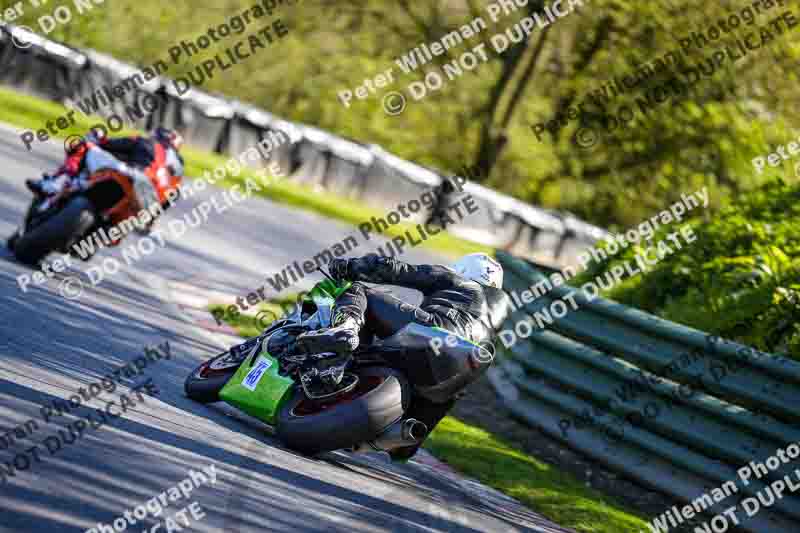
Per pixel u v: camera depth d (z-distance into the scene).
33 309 26.30
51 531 12.58
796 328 28.97
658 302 35.16
